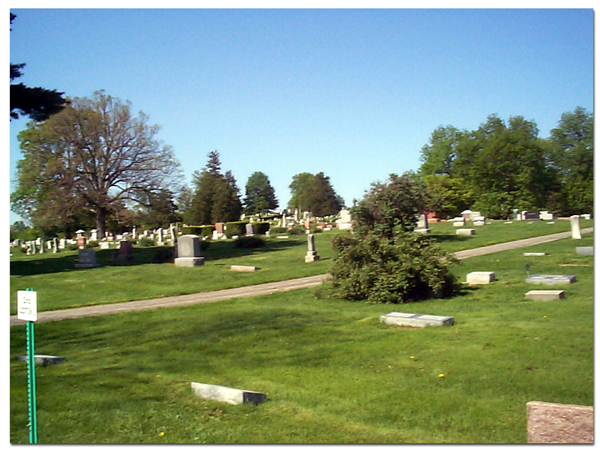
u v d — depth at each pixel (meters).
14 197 55.94
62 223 56.03
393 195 27.42
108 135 57.09
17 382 9.88
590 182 73.75
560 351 9.49
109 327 15.42
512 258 24.98
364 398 8.12
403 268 16.58
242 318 15.07
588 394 7.54
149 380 9.73
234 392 8.19
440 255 17.27
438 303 15.86
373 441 6.57
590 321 11.62
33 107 23.88
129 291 23.78
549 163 78.31
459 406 7.53
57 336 14.59
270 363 10.41
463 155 80.94
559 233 36.81
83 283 26.61
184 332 13.88
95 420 7.73
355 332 12.48
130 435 7.12
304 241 44.81
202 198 79.62
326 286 18.72
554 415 5.70
